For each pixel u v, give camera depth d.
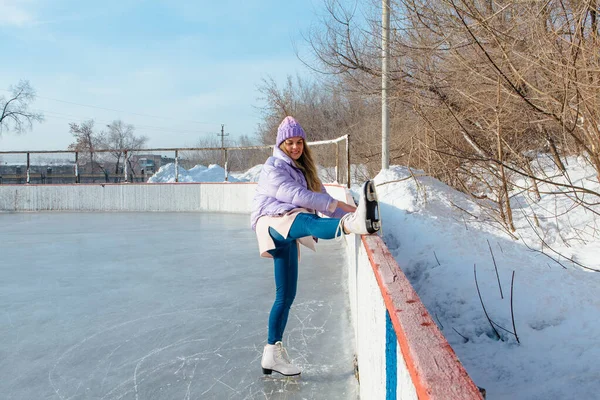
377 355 1.54
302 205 2.47
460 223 5.21
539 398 2.09
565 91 3.95
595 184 5.38
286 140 2.61
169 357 3.04
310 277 5.15
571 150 6.05
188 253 7.03
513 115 5.48
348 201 3.72
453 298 3.31
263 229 2.55
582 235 4.45
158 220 12.41
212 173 19.56
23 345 3.31
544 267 3.61
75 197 16.17
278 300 2.68
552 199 5.51
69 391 2.59
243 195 14.35
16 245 8.10
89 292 4.76
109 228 10.62
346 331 3.41
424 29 7.14
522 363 2.42
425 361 0.85
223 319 3.81
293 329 3.48
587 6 3.79
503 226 4.98
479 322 2.93
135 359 3.02
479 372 2.45
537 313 2.84
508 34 5.25
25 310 4.16
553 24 4.82
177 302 4.34
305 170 2.71
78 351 3.18
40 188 16.34
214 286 4.94
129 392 2.56
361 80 9.70
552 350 2.45
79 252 7.25
